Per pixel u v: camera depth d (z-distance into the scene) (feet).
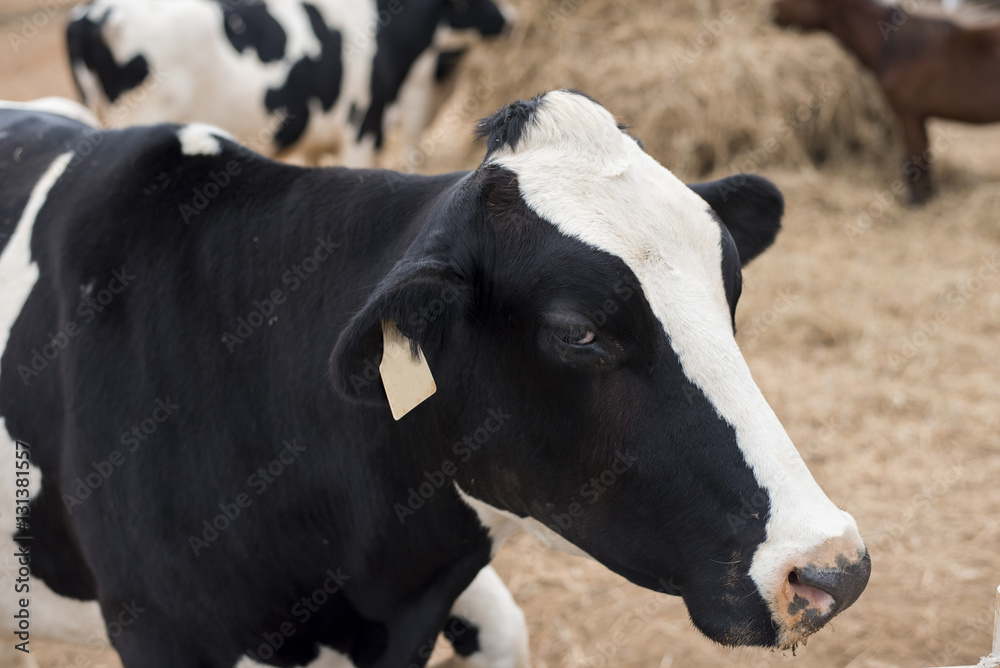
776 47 28.99
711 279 6.02
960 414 16.62
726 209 7.68
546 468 6.29
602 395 5.86
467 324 6.18
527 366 6.05
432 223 6.30
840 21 27.50
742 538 5.71
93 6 18.54
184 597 7.14
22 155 8.59
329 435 7.05
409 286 5.56
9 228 7.97
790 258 22.90
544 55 29.89
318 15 21.58
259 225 7.42
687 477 5.77
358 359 5.56
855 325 19.57
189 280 7.31
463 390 6.38
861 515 14.01
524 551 13.69
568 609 12.40
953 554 13.12
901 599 12.28
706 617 5.98
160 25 18.30
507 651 8.75
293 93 20.93
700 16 30.25
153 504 7.04
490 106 30.78
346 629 7.71
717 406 5.69
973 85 25.34
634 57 29.07
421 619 7.59
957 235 24.23
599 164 6.20
